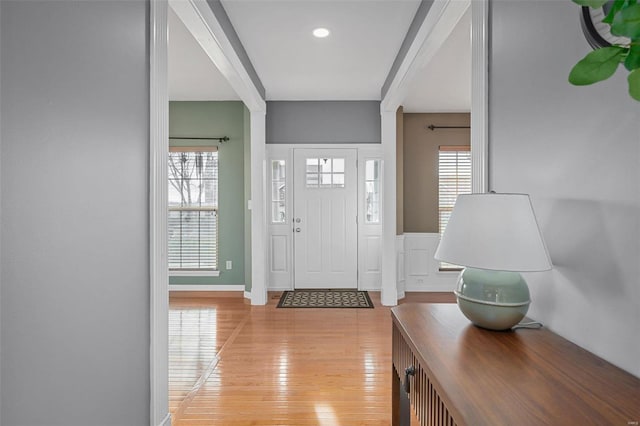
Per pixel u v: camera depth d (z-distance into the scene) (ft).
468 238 3.67
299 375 8.79
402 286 17.20
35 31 3.33
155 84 5.46
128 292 4.87
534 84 4.17
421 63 9.57
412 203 18.22
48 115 3.48
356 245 17.34
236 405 7.48
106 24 4.35
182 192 17.20
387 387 8.20
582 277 3.46
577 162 3.51
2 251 3.02
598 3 1.51
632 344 2.93
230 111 17.03
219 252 17.07
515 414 2.41
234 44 10.01
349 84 14.67
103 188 4.31
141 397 5.24
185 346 10.71
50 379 3.52
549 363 3.16
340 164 17.15
